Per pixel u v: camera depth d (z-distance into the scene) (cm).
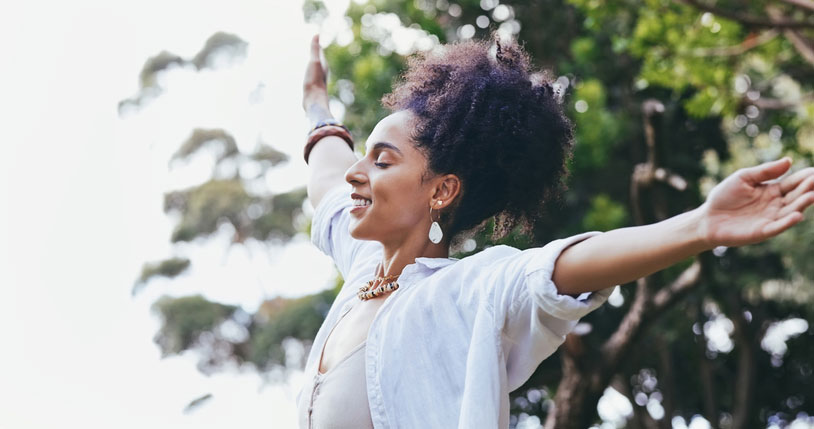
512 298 217
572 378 830
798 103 857
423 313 231
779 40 862
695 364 1509
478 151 244
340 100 1073
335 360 242
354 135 1061
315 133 332
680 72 852
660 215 876
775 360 1570
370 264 269
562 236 1122
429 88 252
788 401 1573
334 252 300
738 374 1523
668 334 1304
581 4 892
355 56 1062
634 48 848
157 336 2289
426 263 242
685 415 1538
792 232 1197
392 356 230
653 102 693
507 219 257
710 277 820
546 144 249
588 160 991
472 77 248
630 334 829
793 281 1365
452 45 258
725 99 848
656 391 1509
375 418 228
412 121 247
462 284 231
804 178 186
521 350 224
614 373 834
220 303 2280
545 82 253
